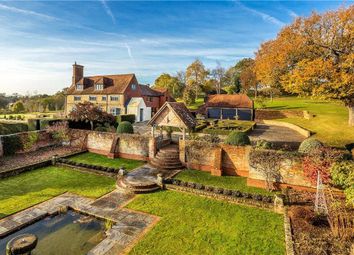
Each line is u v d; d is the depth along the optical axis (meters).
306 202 12.23
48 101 79.81
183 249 8.88
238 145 17.34
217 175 17.16
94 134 23.53
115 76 52.06
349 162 12.20
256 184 15.08
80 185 15.23
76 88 53.19
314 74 23.42
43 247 9.23
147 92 55.91
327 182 12.41
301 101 60.91
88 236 10.05
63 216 11.74
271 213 11.73
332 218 9.79
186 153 18.84
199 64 77.00
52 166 19.19
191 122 20.42
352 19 22.97
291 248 8.58
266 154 14.74
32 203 12.57
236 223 10.78
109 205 12.52
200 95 80.50
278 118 48.66
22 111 71.44
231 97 48.53
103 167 17.67
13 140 21.45
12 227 10.23
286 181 14.28
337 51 24.67
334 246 8.63
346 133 26.78
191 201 13.04
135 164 19.88
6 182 15.48
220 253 8.67
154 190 14.45
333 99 25.75
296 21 26.75
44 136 24.27
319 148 14.24
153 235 9.77
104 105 49.12
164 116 19.86
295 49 26.19
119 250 8.79
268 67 29.73
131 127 25.64
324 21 25.19
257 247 9.01
